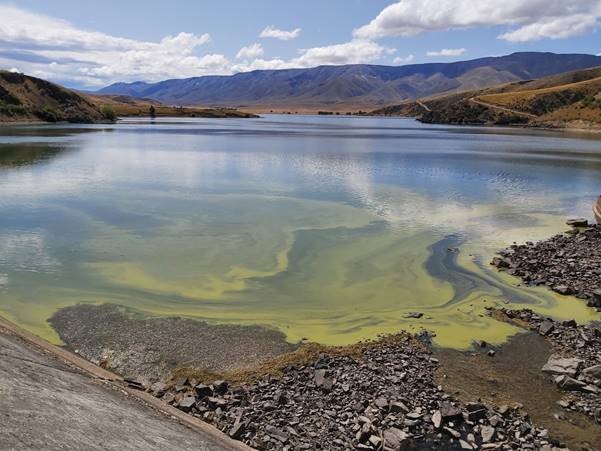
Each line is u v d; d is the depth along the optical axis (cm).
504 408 1273
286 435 1145
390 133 13112
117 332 1689
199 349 1597
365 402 1293
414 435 1175
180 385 1356
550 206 3841
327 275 2264
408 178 5009
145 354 1557
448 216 3425
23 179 4544
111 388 1222
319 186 4441
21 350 1245
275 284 2148
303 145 8738
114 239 2705
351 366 1484
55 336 1644
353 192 4188
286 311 1895
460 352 1606
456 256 2550
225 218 3206
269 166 5738
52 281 2103
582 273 2275
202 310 1883
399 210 3556
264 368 1457
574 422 1248
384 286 2150
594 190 4544
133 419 1008
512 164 6316
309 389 1355
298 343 1656
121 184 4391
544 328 1734
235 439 1136
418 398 1323
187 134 11231
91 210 3356
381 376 1430
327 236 2852
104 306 1884
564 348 1631
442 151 7975
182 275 2217
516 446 1147
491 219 3381
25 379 980
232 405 1271
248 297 2011
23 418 780
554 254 2544
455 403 1310
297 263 2406
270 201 3759
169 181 4588
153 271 2252
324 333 1728
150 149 7562
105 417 948
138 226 2973
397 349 1605
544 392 1380
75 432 812
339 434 1165
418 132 13738
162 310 1872
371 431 1155
